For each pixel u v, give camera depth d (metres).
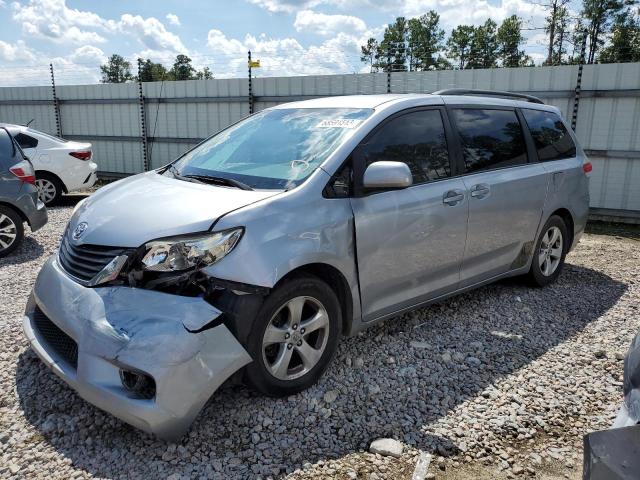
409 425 2.93
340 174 3.31
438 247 3.87
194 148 4.23
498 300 4.90
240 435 2.80
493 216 4.30
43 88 15.52
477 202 4.12
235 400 3.10
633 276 5.89
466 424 2.96
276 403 3.08
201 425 2.87
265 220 2.91
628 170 9.34
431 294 3.99
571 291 5.25
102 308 2.69
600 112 9.35
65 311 2.81
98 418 2.92
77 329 2.70
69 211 9.84
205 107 13.15
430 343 3.94
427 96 4.07
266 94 12.23
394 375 3.46
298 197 3.09
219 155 3.83
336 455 2.67
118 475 2.50
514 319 4.46
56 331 2.96
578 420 3.03
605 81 9.23
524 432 2.90
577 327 4.33
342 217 3.22
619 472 1.54
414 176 3.73
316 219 3.10
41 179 10.23
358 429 2.89
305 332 3.12
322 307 3.17
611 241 8.07
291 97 11.98
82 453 2.65
